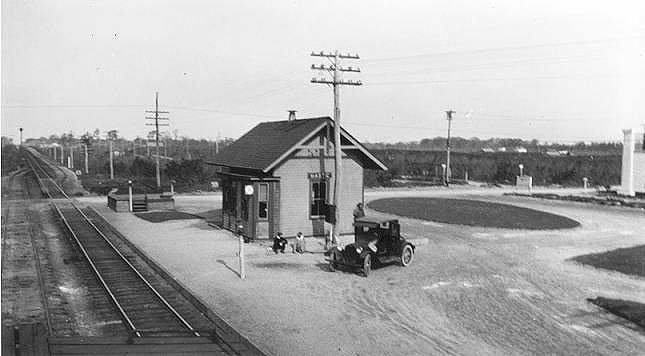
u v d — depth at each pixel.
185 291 19.17
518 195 59.47
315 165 30.83
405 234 32.06
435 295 19.36
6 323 15.81
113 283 20.95
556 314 17.53
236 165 32.75
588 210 46.12
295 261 24.52
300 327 15.87
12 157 107.12
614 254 26.89
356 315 17.05
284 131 33.47
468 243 29.64
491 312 17.59
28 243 29.45
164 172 75.00
